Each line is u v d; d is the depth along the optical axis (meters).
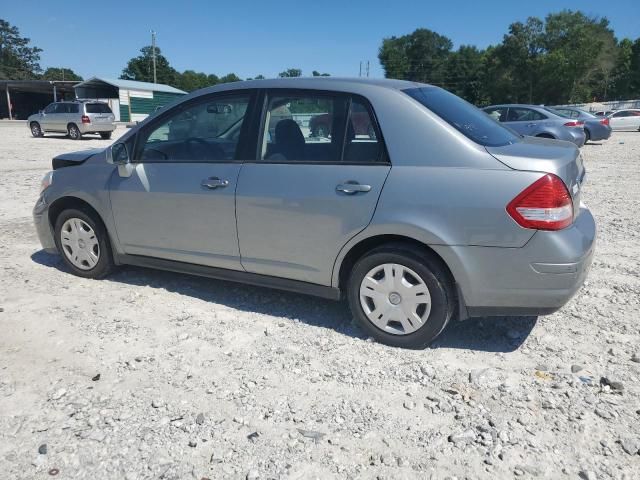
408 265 3.47
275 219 3.83
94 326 3.96
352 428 2.81
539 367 3.40
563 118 16.28
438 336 3.78
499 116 17.31
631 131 32.47
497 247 3.25
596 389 3.14
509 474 2.48
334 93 3.73
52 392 3.12
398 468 2.53
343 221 3.59
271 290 4.69
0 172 12.43
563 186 3.21
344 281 3.85
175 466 2.53
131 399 3.05
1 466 2.53
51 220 5.07
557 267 3.19
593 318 4.10
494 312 3.42
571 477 2.46
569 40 71.81
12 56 101.75
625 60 80.38
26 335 3.81
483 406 2.99
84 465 2.54
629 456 2.59
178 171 4.23
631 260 5.53
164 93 47.94
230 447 2.66
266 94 3.97
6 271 5.16
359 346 3.67
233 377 3.28
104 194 4.58
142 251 4.56
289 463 2.56
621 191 9.84
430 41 101.44
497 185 3.23
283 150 3.86
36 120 26.34
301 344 3.70
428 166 3.40
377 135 3.55
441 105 3.72
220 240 4.12
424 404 3.01
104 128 25.69
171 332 3.88
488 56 79.38
